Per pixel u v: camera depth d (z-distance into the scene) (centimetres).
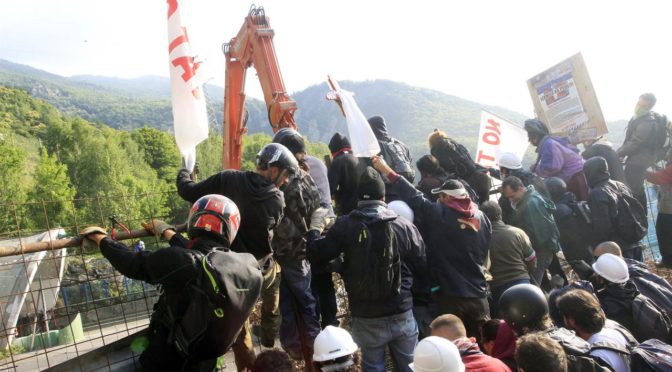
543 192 731
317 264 515
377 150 627
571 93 988
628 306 534
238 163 992
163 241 511
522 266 615
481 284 566
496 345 450
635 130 949
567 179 825
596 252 645
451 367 355
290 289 545
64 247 450
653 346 422
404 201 605
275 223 468
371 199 512
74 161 8481
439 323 435
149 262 363
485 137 908
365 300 507
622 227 732
